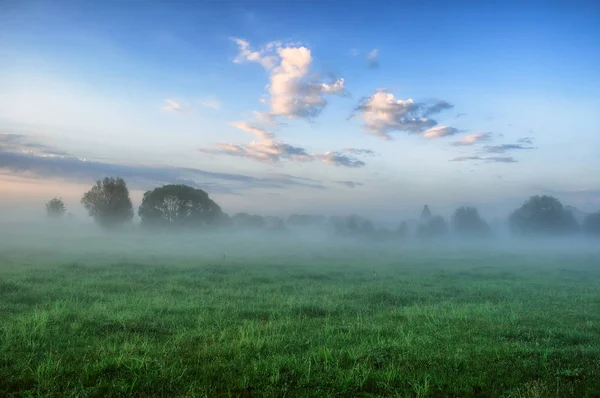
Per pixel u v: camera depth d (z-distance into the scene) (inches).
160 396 281.6
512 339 478.3
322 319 583.5
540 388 306.2
